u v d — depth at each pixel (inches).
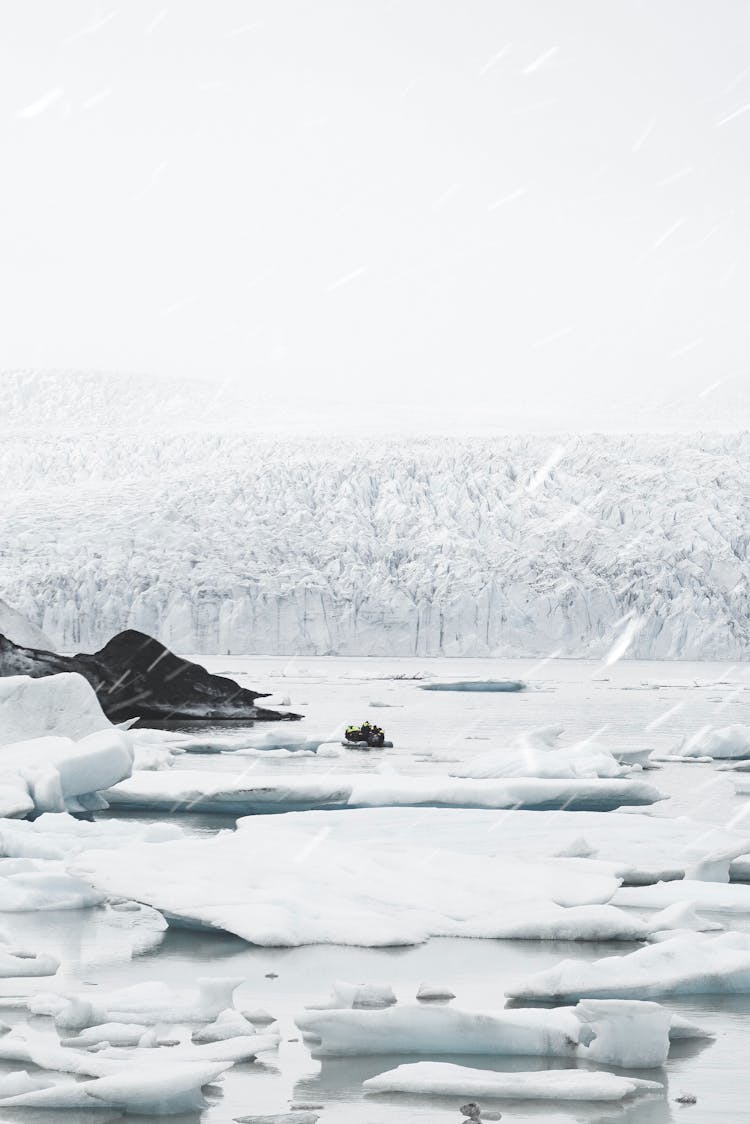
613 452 5846.5
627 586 4891.7
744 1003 340.8
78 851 552.4
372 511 5403.5
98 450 6707.7
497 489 5462.6
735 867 558.9
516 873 501.4
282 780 781.3
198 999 320.5
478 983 361.1
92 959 393.4
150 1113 252.1
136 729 1370.6
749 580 4901.6
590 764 922.7
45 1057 275.7
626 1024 285.4
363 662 4724.4
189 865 484.1
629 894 493.0
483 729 1702.8
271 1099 260.4
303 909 436.1
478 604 4901.6
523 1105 257.6
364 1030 293.0
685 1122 245.9
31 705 925.2
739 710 2310.5
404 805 753.6
